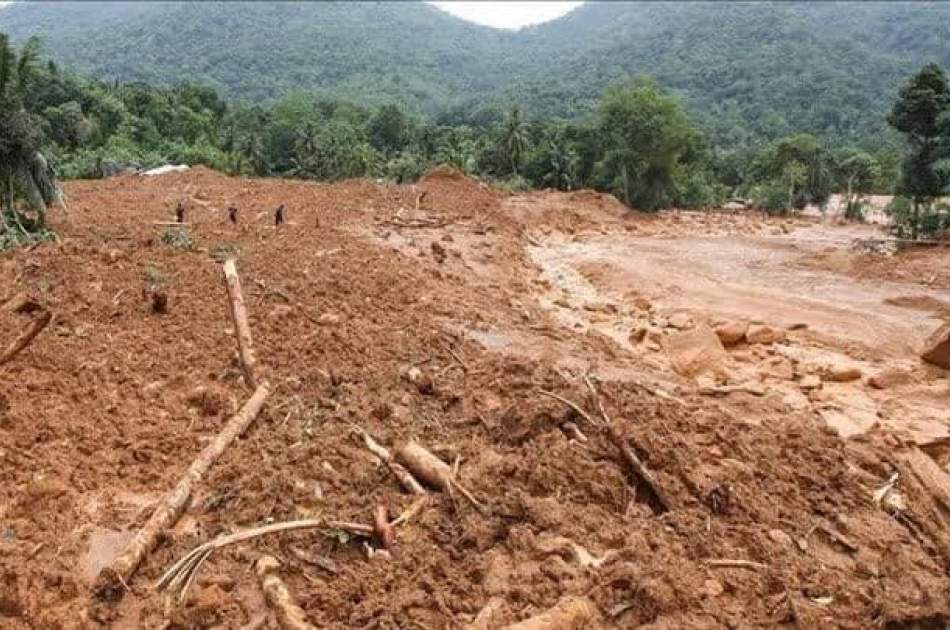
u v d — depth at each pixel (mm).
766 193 62312
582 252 28969
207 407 9016
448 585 5914
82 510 6910
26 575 5922
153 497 7230
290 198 30078
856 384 13531
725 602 5945
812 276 24453
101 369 9789
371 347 11320
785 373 13828
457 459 7691
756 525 7082
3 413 8375
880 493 8203
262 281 14617
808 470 8289
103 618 5586
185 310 12500
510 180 59719
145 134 63562
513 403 8805
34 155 20047
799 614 5762
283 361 10406
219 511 6961
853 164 63469
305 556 6191
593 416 8453
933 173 31859
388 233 23688
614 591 5746
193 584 5883
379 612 5555
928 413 12031
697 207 62312
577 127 62656
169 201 27797
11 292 13008
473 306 15508
